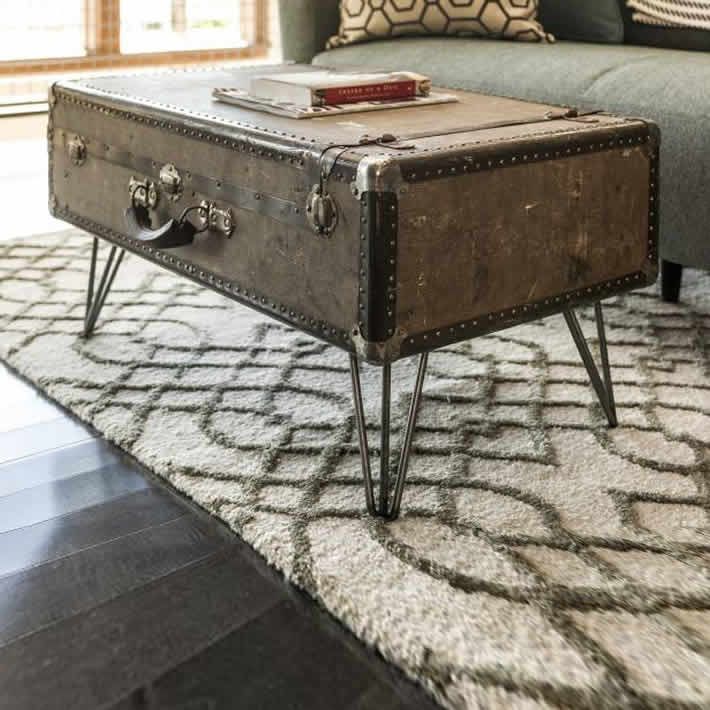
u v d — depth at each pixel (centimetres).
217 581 122
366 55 270
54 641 111
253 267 145
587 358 160
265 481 143
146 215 168
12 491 143
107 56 384
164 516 137
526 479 146
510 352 195
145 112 162
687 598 117
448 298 130
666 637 110
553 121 150
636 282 156
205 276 157
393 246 123
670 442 158
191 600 119
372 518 134
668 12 273
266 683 105
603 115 156
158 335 201
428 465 149
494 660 106
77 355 190
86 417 165
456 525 133
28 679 105
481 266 133
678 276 224
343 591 118
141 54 392
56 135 191
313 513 135
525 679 103
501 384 180
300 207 132
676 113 199
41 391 177
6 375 183
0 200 318
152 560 127
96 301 196
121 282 235
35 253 258
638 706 99
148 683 105
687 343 202
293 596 120
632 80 211
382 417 131
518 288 138
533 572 122
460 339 133
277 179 136
